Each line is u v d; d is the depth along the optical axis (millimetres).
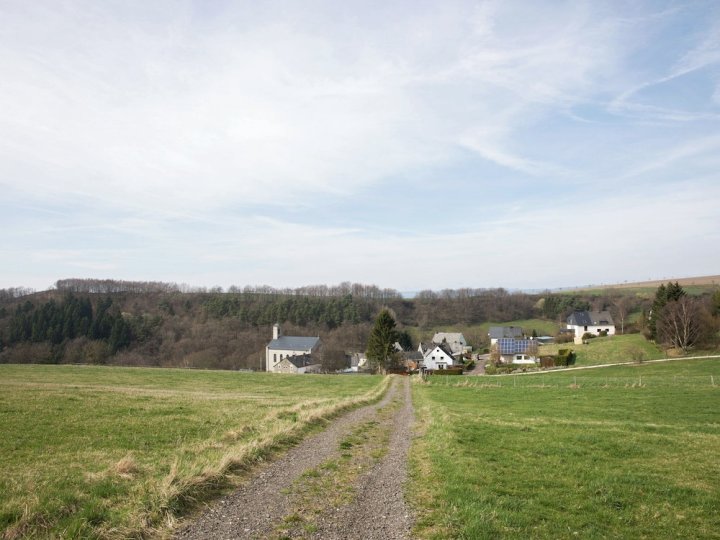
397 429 21906
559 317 143375
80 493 10102
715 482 12938
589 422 22891
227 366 113625
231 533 8680
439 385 52156
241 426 20047
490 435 18906
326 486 11773
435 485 11945
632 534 9367
